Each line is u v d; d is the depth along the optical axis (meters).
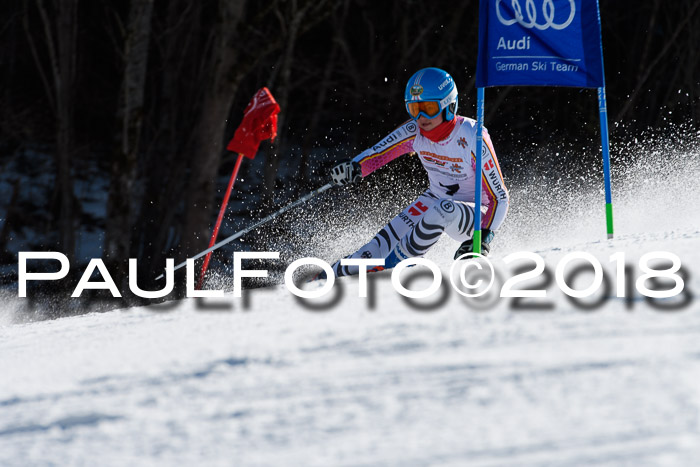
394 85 60.94
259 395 7.53
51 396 8.68
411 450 5.59
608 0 67.88
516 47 18.03
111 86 64.38
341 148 67.38
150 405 7.71
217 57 45.31
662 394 6.01
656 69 68.00
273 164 55.84
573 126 64.00
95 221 63.72
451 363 7.74
